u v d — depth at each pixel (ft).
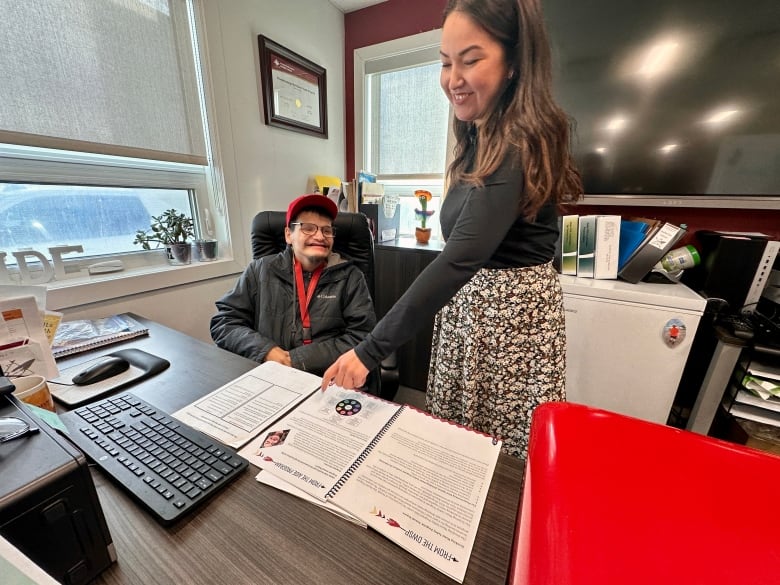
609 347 4.00
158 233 4.50
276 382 2.26
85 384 2.20
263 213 4.38
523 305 2.51
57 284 3.60
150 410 1.85
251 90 5.16
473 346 2.65
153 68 4.03
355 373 1.94
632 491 0.89
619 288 3.94
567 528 0.80
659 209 4.91
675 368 3.74
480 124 2.24
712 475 0.93
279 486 1.42
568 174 2.29
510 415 2.74
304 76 6.04
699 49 3.91
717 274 4.17
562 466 0.99
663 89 4.14
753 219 4.48
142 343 2.92
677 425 4.43
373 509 1.32
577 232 4.48
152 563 1.12
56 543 1.02
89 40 3.47
